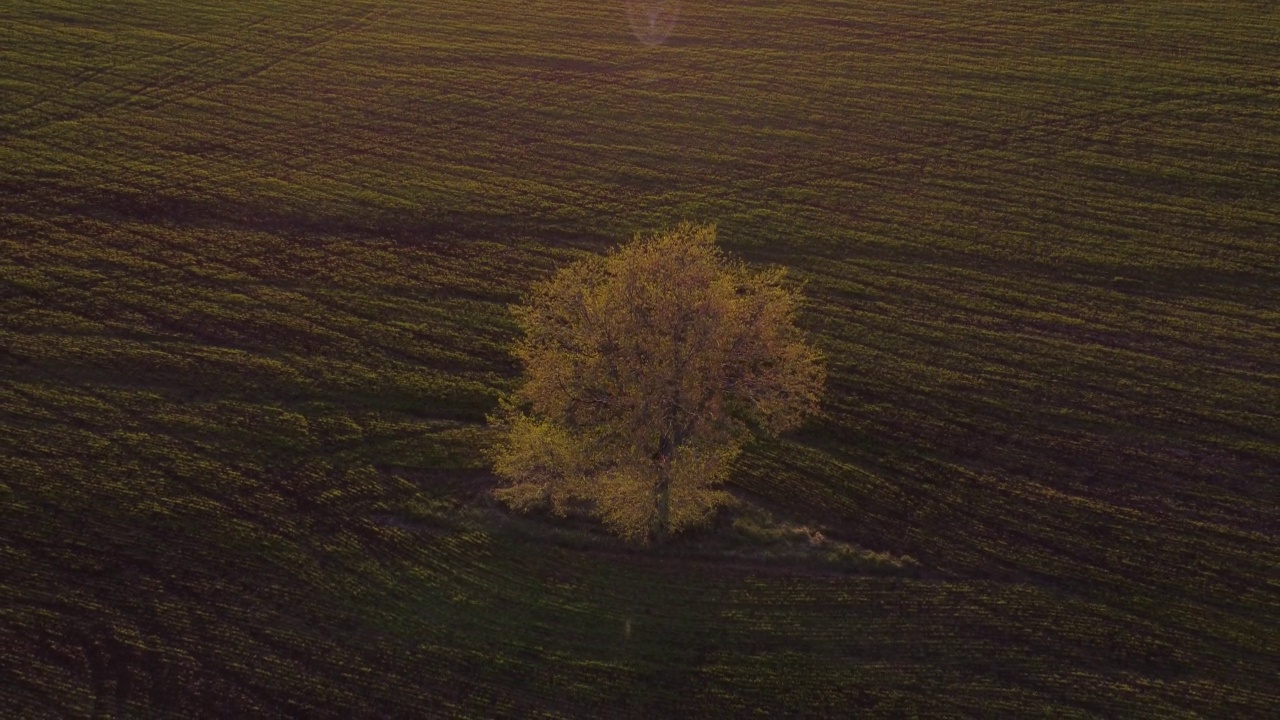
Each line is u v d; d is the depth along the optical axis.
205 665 35.50
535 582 38.44
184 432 44.41
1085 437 44.41
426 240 56.59
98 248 55.06
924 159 63.34
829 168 62.78
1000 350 49.09
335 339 49.44
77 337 49.25
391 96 70.38
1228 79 69.06
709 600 37.84
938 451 43.91
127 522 40.38
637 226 57.94
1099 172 61.47
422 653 36.00
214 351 48.56
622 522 38.75
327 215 58.31
